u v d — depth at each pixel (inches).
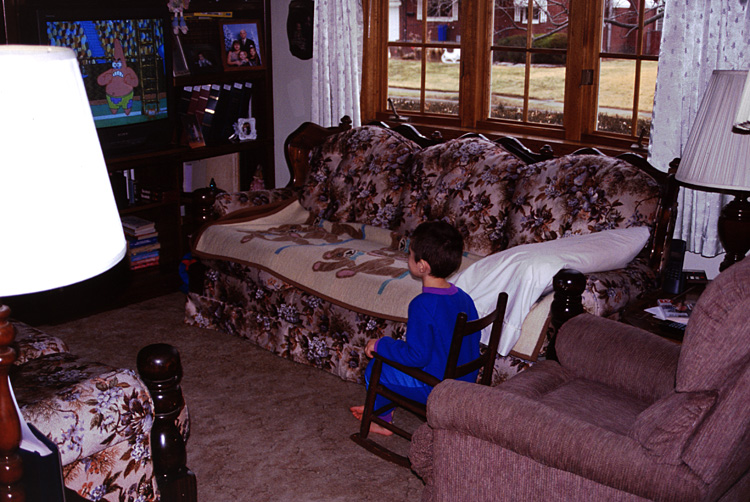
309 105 208.5
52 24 150.6
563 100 173.5
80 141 46.7
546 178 134.6
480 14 179.8
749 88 85.7
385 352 106.5
